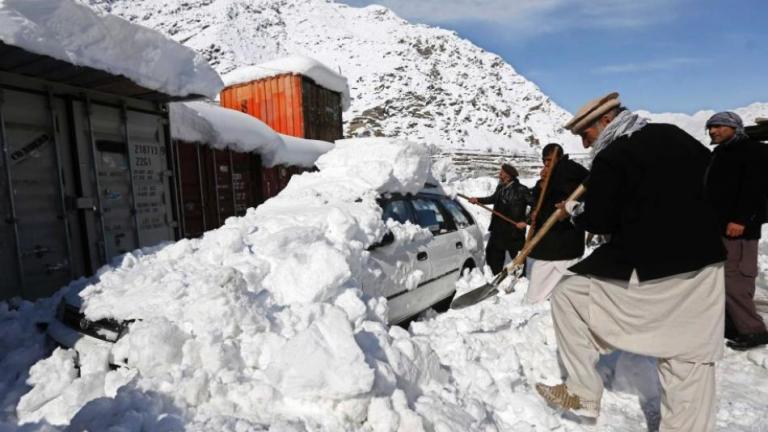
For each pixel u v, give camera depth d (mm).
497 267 5594
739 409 2580
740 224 3270
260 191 9023
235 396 2232
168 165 6387
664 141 2080
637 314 2105
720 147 3426
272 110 12969
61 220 4910
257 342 2494
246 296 2676
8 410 2416
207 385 2248
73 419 2043
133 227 5812
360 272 3236
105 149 5480
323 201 3912
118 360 2484
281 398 2229
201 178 7410
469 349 2996
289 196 4207
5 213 4398
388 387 2244
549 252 3797
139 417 2008
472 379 2723
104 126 5473
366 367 2076
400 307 3727
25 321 3281
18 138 4547
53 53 3863
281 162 9523
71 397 2365
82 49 4121
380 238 3576
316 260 2852
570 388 2404
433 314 4309
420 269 4031
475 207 11273
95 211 5320
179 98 5859
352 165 4410
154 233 6137
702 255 1961
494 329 3547
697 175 2029
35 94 4699
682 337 2025
